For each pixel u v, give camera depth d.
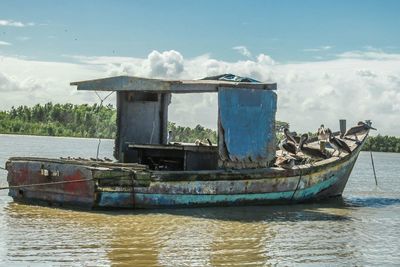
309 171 19.34
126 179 16.16
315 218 17.19
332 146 21.31
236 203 18.00
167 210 16.86
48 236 13.24
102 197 16.08
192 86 17.64
